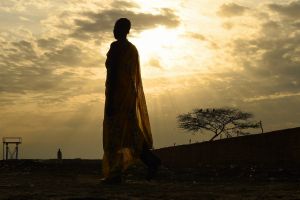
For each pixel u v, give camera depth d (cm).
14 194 707
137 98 1012
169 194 691
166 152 3644
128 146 981
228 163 2277
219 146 2408
